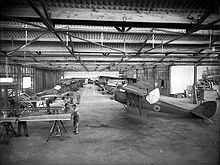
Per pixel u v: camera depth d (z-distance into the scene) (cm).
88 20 486
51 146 604
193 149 577
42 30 630
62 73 3978
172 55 1295
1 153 549
